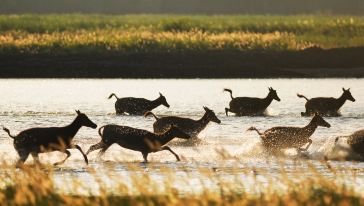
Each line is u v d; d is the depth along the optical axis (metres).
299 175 80.56
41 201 66.00
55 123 132.00
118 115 147.00
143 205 64.00
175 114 150.50
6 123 131.50
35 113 149.75
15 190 70.62
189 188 74.44
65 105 167.12
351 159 94.31
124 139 92.62
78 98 184.38
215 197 63.28
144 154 92.56
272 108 162.00
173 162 91.75
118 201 66.44
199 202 63.25
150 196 67.06
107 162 91.44
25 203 65.12
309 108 146.00
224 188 73.81
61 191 70.81
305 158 95.12
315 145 105.06
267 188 71.00
